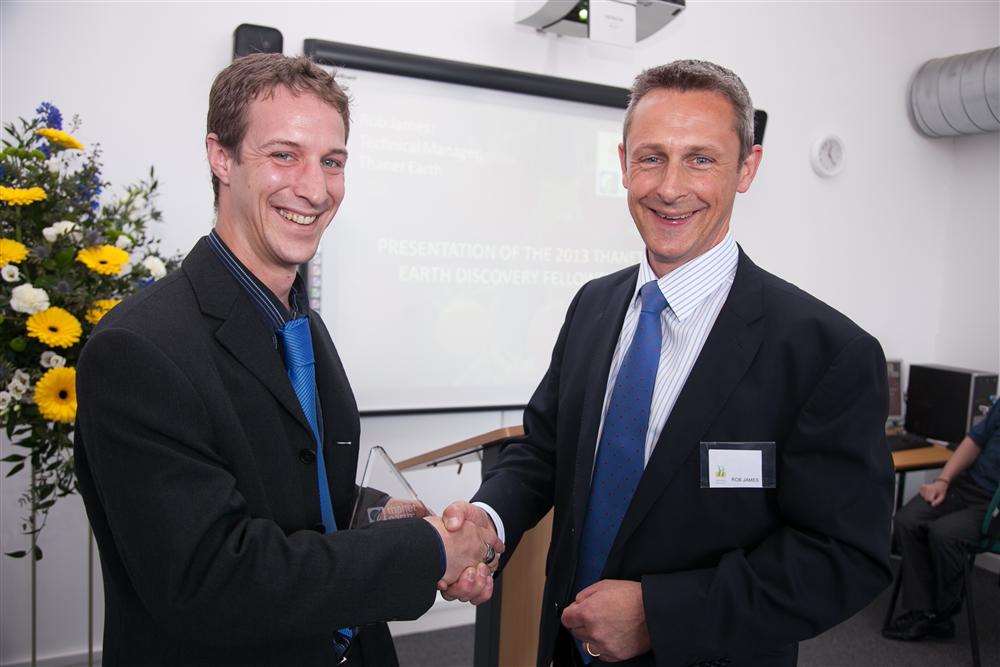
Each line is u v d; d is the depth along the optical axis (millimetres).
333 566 894
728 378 1076
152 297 938
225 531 861
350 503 1154
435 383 3016
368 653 1131
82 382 858
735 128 1108
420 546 973
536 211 3121
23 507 2439
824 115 3705
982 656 2955
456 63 2857
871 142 3846
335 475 1127
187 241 2588
